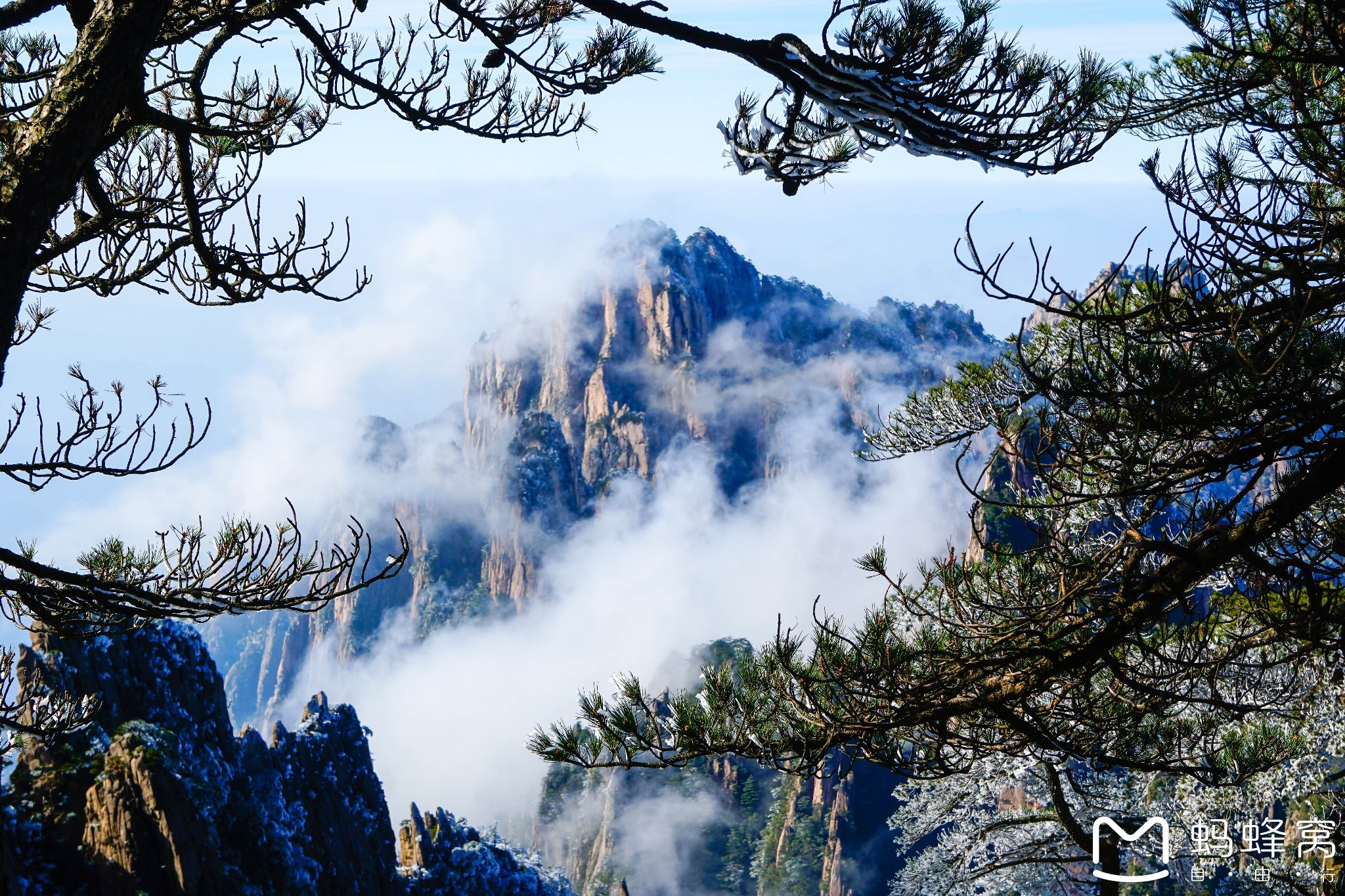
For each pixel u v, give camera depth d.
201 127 5.60
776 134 6.32
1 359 4.27
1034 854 15.27
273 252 6.49
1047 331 10.54
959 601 7.11
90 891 26.50
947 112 5.50
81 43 4.62
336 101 6.51
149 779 27.25
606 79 6.86
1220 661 7.08
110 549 6.44
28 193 4.39
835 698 7.09
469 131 6.81
